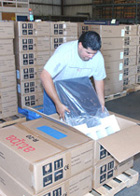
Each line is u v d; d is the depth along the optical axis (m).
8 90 3.52
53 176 1.30
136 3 8.23
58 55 1.95
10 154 1.37
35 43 3.76
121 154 1.40
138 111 4.39
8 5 6.89
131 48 5.23
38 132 1.58
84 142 1.45
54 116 2.01
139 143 1.52
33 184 1.25
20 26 3.53
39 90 4.01
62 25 3.97
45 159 1.25
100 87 2.27
